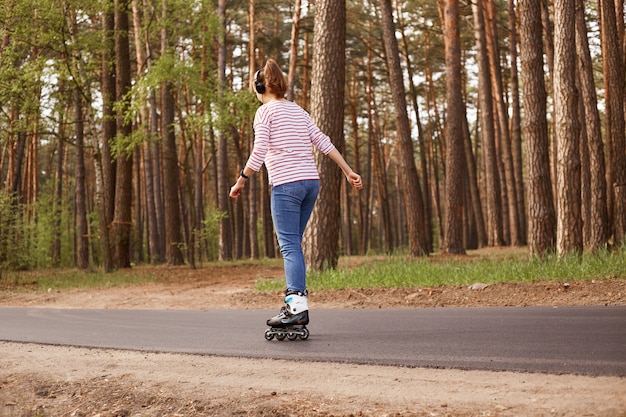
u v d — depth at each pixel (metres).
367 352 4.36
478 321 5.30
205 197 41.41
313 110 11.48
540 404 2.95
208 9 17.22
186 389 3.82
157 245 27.27
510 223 30.11
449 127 20.47
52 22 15.97
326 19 11.40
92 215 31.06
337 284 9.16
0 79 16.05
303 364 4.18
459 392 3.28
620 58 16.03
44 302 11.02
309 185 4.95
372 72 38.06
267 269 17.84
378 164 40.16
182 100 25.41
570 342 4.15
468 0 25.73
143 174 37.91
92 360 4.89
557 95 10.37
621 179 15.89
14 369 4.77
